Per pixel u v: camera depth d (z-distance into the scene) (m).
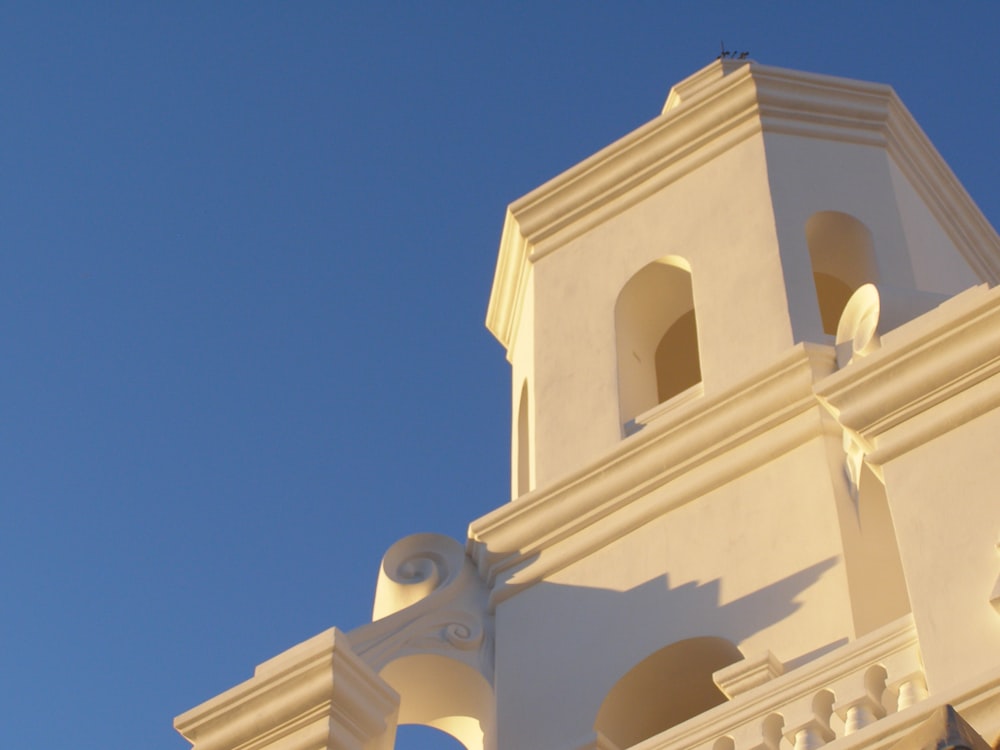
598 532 19.19
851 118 22.91
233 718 16.67
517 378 23.83
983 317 13.96
